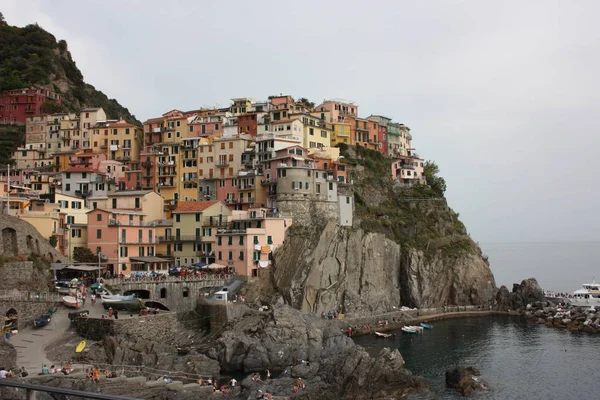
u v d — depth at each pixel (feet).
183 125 628.69
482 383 304.50
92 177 541.75
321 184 518.78
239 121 618.44
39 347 281.33
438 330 454.81
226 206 505.25
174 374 284.41
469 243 604.49
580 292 563.48
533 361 354.54
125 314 333.42
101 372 254.47
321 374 284.41
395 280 524.93
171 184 568.82
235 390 268.00
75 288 354.54
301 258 456.45
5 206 420.36
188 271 428.15
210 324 370.32
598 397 284.41
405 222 582.76
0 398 186.19
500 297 556.92
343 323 435.12
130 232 441.27
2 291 325.01
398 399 275.18
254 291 435.12
